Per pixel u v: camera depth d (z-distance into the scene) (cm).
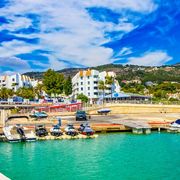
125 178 4044
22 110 11525
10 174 4259
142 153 5581
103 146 6219
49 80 17575
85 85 19762
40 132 6888
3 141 6638
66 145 6272
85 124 7744
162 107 12712
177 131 8112
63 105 12100
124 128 8150
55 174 4241
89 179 4019
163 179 3991
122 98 16012
